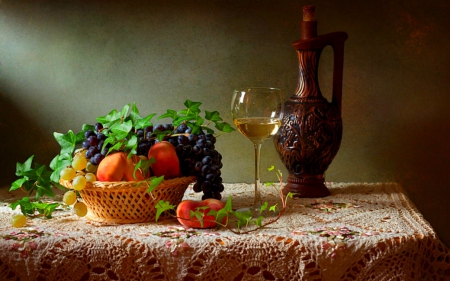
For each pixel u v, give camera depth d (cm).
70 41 153
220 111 153
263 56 151
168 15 151
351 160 154
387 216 119
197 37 151
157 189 114
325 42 131
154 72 153
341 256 105
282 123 133
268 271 106
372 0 149
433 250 108
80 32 152
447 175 152
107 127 121
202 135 123
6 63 154
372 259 105
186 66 152
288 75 151
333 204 127
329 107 132
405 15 148
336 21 150
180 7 151
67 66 153
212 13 150
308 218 118
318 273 106
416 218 118
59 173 118
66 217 120
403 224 114
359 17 149
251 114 122
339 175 154
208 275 106
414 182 153
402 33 149
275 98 122
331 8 149
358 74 151
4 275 107
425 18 148
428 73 149
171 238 107
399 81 150
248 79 152
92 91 154
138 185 112
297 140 132
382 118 151
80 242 106
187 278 106
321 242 106
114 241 106
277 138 134
